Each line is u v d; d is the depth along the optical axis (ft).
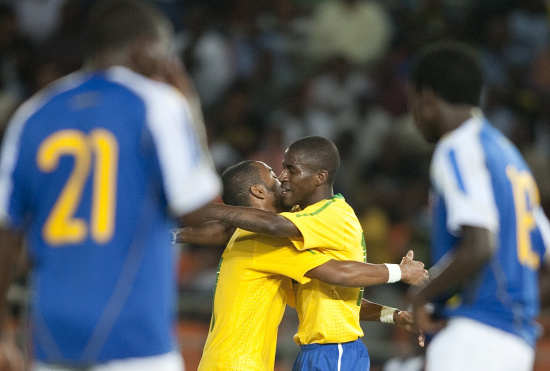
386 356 71.67
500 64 125.08
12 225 29.19
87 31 30.35
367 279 37.11
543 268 37.17
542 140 117.60
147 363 28.14
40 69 111.96
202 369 38.73
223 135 109.19
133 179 28.30
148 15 30.19
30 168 28.94
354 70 119.85
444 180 33.71
